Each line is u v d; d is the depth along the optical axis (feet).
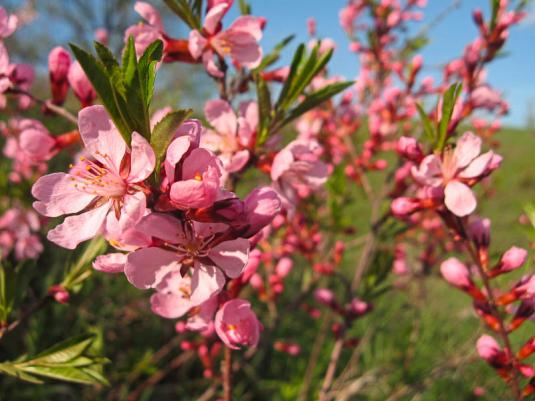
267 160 0.48
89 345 0.41
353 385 0.93
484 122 1.05
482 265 0.45
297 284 1.27
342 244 0.87
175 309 0.35
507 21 0.65
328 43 0.90
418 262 1.12
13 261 0.95
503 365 0.43
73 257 0.50
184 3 0.45
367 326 1.25
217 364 1.05
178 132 0.29
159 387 1.04
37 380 0.38
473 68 0.69
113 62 0.27
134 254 0.30
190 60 0.48
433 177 0.43
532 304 0.43
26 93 0.51
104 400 0.98
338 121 0.99
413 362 1.09
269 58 0.56
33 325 0.78
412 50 1.00
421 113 0.44
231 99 0.51
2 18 0.49
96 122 0.30
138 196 0.29
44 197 0.32
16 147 0.96
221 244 0.32
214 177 0.27
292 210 0.49
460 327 1.31
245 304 0.35
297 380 1.04
